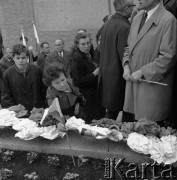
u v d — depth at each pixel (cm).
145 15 383
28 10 910
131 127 337
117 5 437
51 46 916
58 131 352
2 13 923
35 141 372
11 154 369
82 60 474
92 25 866
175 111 409
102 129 339
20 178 338
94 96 487
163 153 311
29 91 446
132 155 334
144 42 372
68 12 880
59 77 362
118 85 439
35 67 449
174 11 404
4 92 452
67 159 354
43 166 350
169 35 357
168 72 374
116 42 429
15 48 434
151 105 378
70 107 378
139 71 373
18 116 392
